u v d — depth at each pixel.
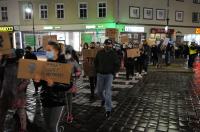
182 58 31.16
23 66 4.38
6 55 5.57
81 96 10.10
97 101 9.27
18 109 6.05
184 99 9.70
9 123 6.79
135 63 15.43
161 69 19.48
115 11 33.19
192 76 16.02
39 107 8.42
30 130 6.31
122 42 17.23
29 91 11.11
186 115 7.67
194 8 41.38
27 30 36.88
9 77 5.58
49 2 35.62
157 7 37.00
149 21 36.41
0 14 37.75
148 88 11.84
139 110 8.16
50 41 4.62
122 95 10.28
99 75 7.52
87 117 7.41
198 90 11.45
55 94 4.35
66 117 7.00
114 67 7.41
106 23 33.44
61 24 35.53
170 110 8.19
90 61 9.40
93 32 34.22
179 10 39.66
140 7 35.41
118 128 6.53
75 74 6.99
